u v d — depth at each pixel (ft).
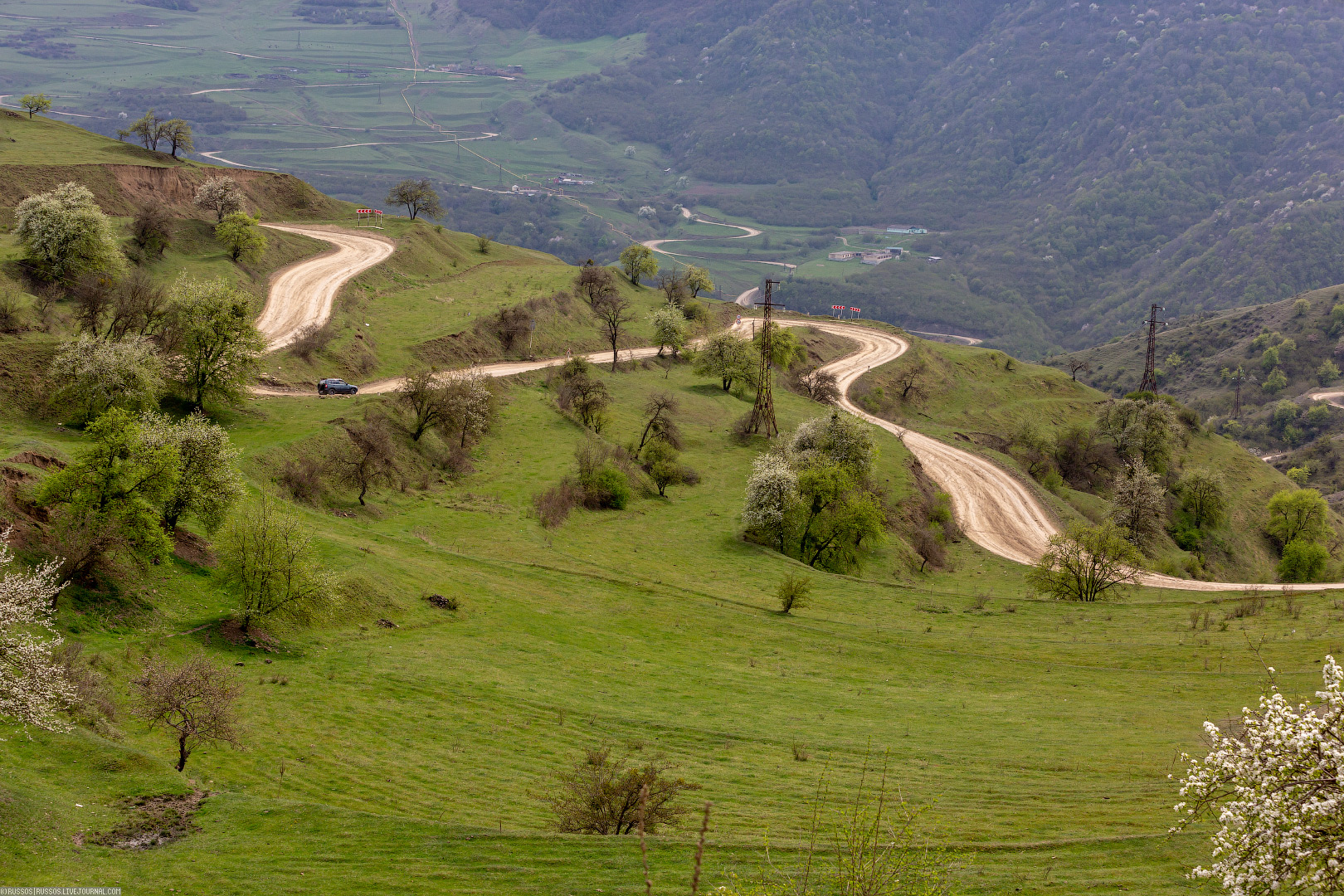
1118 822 103.60
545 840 88.48
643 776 101.60
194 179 501.56
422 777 121.19
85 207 346.74
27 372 250.78
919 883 70.64
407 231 593.83
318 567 169.89
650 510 323.57
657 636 201.16
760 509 303.48
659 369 512.22
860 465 360.07
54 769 95.14
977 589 300.81
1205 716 151.33
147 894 76.48
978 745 140.26
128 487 155.63
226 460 182.91
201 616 158.20
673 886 78.18
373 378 381.40
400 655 165.89
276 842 88.07
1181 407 636.89
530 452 344.28
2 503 145.48
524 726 141.59
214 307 290.76
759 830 104.83
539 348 480.64
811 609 236.02
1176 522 482.28
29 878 75.25
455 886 79.61
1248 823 55.06
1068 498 476.13
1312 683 160.56
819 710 159.84
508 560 242.37
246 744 122.21
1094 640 205.46
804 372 572.51
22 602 90.79
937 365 651.25
